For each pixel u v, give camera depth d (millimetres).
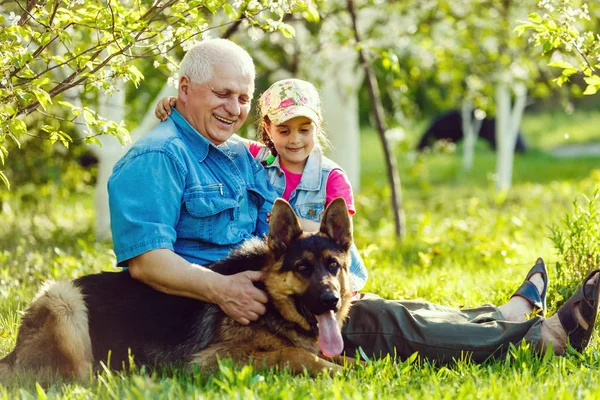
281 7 5742
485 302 6254
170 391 3807
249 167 5355
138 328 4668
